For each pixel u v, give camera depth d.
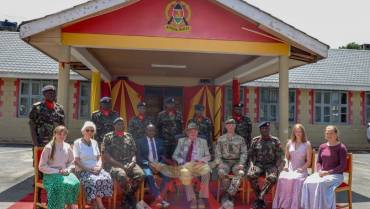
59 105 8.29
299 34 9.21
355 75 24.25
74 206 6.87
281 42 9.40
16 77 21.14
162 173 7.90
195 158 8.08
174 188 8.73
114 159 7.75
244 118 10.08
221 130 18.69
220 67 14.95
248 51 9.29
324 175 7.28
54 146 6.81
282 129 9.52
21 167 12.75
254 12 9.05
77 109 21.52
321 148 7.62
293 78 23.03
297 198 7.41
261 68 12.04
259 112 22.50
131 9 9.02
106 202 8.07
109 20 8.95
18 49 23.16
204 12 9.20
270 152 8.09
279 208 7.59
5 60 21.97
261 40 9.34
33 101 21.72
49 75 21.30
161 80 19.09
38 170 7.12
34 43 8.96
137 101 18.83
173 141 9.34
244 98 22.39
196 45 9.16
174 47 9.09
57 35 8.83
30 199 8.18
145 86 19.06
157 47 9.05
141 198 7.59
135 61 13.87
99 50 11.51
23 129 21.52
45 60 22.52
